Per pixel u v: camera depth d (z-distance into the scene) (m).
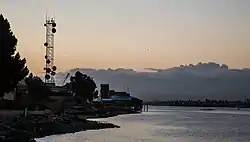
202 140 98.94
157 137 105.62
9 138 71.25
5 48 92.06
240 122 183.12
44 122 107.69
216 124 166.38
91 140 94.88
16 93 140.25
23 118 101.25
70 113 183.25
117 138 101.38
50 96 177.12
